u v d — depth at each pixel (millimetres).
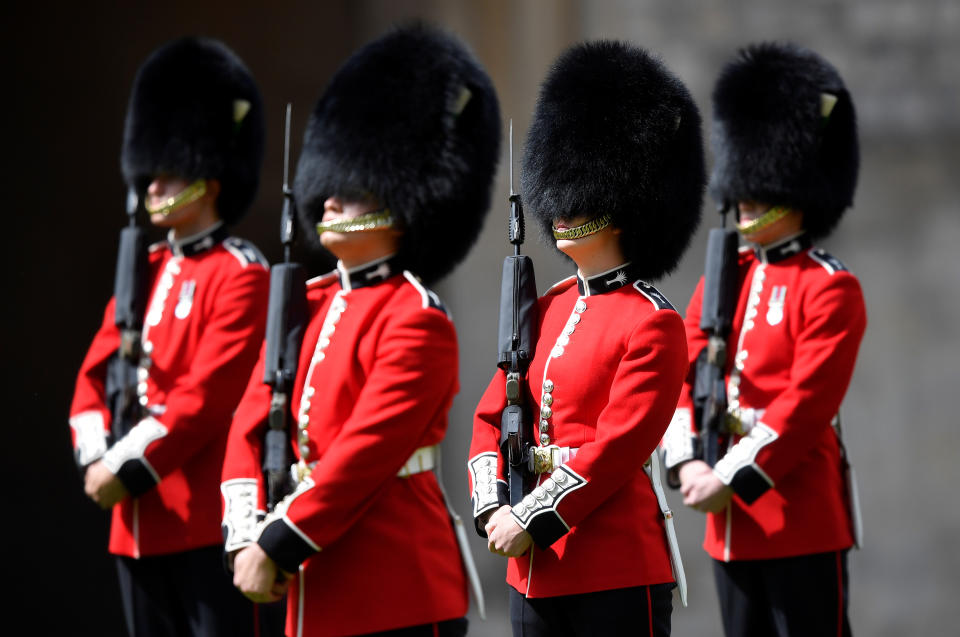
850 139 15867
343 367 12008
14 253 23234
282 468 12039
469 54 13219
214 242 15789
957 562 25344
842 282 14406
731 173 15430
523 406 11406
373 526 11797
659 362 10820
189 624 14906
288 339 12430
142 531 14797
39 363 23219
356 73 12789
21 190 23344
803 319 14516
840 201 15656
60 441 23188
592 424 11102
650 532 11172
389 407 11578
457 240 13000
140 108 16203
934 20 27203
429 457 12273
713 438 14539
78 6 23828
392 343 11797
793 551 14250
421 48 12828
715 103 15930
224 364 14742
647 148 11422
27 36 23438
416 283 12203
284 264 12641
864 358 26891
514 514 10742
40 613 22500
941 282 26922
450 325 12031
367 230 12352
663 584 11148
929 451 26438
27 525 22656
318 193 12680
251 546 11625
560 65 11938
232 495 12133
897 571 25375
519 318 11508
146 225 24109
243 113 16406
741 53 15984
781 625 14359
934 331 26812
